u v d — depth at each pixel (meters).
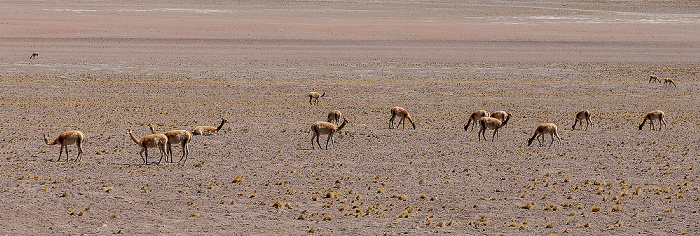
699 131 34.41
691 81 58.31
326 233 17.03
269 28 92.69
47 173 22.44
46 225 17.30
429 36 87.75
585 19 108.38
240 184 21.73
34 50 71.44
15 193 19.92
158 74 59.06
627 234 17.16
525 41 83.50
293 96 48.75
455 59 70.56
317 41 81.56
